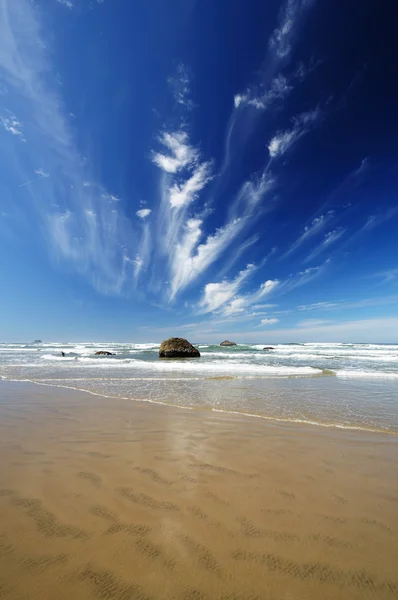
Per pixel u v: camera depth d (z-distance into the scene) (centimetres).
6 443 480
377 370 1573
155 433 536
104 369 1662
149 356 3027
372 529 252
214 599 178
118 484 337
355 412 689
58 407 741
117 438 508
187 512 278
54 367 1792
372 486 336
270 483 342
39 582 188
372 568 204
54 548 222
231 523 260
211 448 462
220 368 1672
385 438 511
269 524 258
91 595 179
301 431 550
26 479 349
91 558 212
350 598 180
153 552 219
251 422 608
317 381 1166
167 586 187
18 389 1004
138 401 810
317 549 224
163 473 369
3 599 173
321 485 338
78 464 396
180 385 1081
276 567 205
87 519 263
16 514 271
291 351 4016
